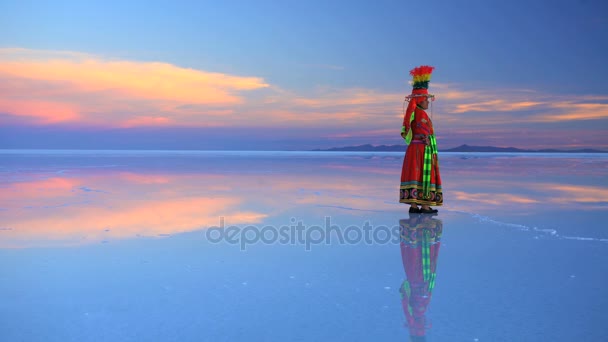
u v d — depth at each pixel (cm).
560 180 938
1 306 214
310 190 740
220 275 267
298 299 222
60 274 269
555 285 242
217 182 880
